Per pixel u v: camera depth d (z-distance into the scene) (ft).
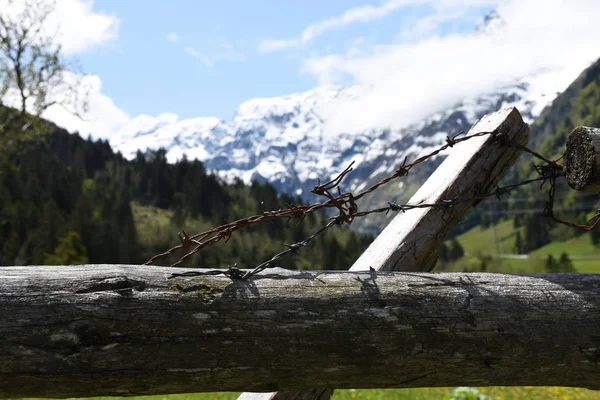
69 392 7.39
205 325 7.56
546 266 601.21
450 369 8.23
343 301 7.99
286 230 449.06
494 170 10.99
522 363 8.30
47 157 573.74
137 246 422.00
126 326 7.35
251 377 7.77
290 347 7.75
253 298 7.79
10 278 7.32
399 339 8.00
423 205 10.31
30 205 382.42
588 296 8.52
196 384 7.70
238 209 610.65
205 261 397.60
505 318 8.24
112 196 548.31
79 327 7.22
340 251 358.43
